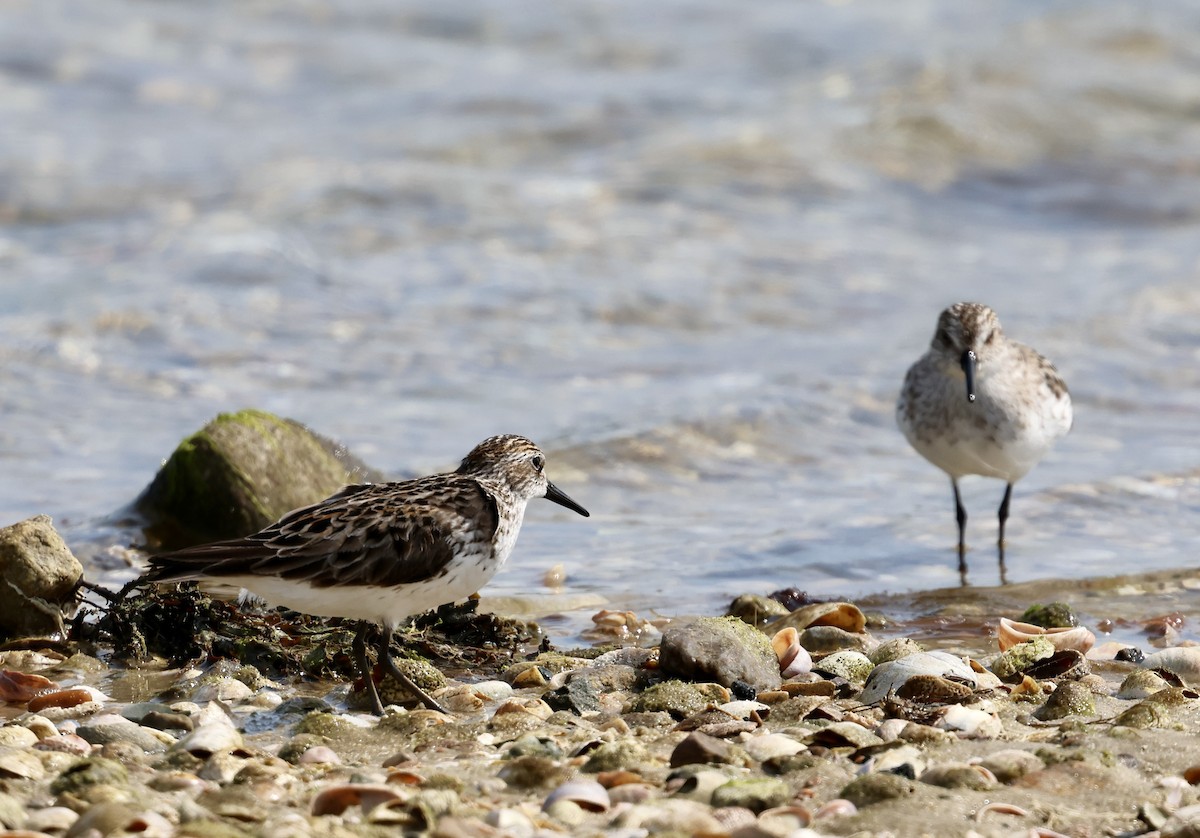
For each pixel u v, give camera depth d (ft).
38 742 26.32
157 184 79.97
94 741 26.89
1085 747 25.84
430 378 59.21
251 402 56.24
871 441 55.21
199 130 89.86
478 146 88.28
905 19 119.85
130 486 47.91
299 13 111.65
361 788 22.99
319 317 64.34
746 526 46.70
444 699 30.71
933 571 42.98
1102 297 71.10
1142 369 62.23
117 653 33.88
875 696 30.12
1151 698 29.32
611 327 65.98
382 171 81.87
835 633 35.19
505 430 54.03
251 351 60.59
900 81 100.73
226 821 22.08
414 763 25.68
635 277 70.95
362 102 96.32
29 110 90.74
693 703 29.66
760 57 109.09
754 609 37.52
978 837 21.74
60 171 81.05
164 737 27.30
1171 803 23.39
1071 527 46.85
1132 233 83.97
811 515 47.96
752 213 80.74
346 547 28.68
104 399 55.72
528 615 38.37
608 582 41.27
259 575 28.27
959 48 110.11
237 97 96.12
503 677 32.91
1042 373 44.75
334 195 78.18
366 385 58.34
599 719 29.17
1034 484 50.39
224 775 24.84
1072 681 30.71
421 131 90.33
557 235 75.41
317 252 71.46
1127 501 48.91
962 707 28.40
